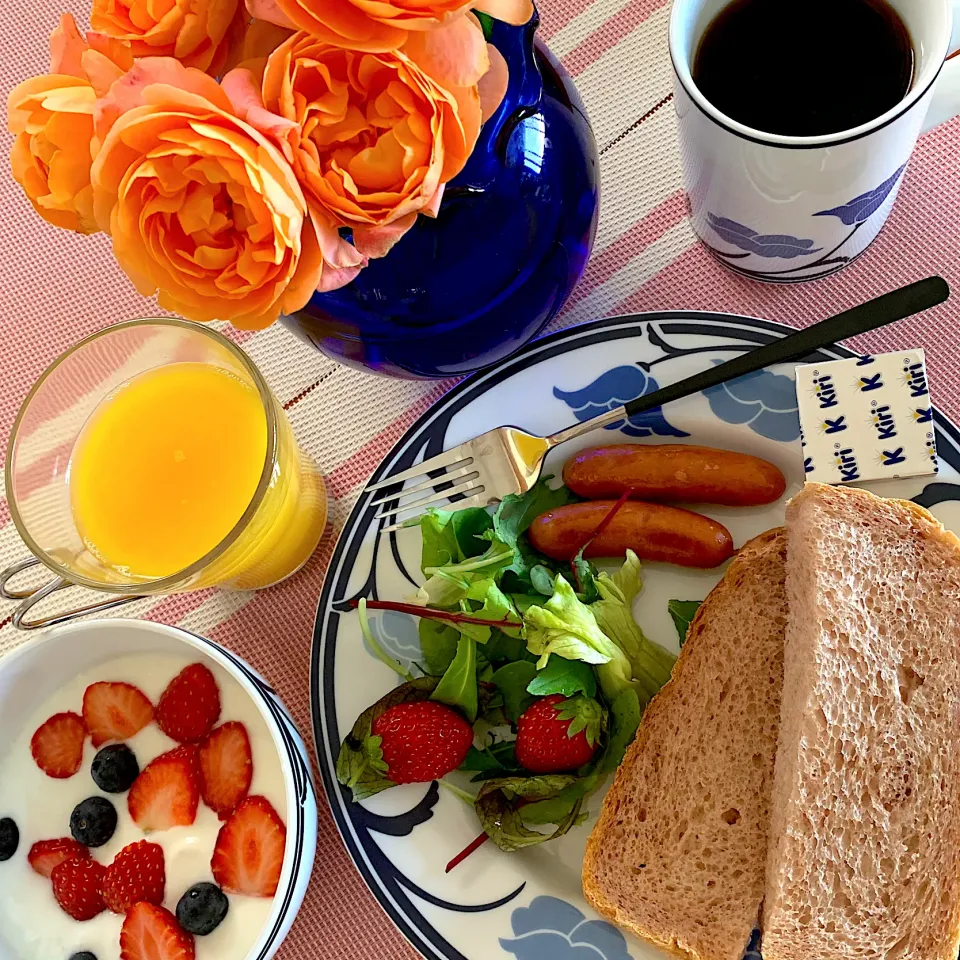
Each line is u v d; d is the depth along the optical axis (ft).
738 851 1.05
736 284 1.18
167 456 1.12
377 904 1.10
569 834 1.08
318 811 1.14
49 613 1.22
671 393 1.08
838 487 1.04
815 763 1.00
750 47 0.91
